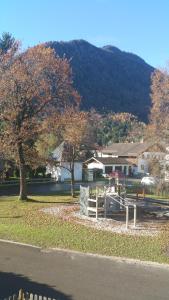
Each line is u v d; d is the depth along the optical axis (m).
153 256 20.36
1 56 36.16
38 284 16.33
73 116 37.88
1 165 52.84
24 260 19.47
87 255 20.45
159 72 48.16
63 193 46.53
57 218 28.97
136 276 17.53
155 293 15.68
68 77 36.72
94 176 80.06
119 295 15.41
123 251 21.11
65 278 17.09
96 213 28.64
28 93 34.72
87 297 15.12
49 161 39.62
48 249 21.44
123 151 101.50
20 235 24.05
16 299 12.34
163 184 47.91
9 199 39.38
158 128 48.81
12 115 34.28
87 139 43.62
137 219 29.28
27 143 37.38
